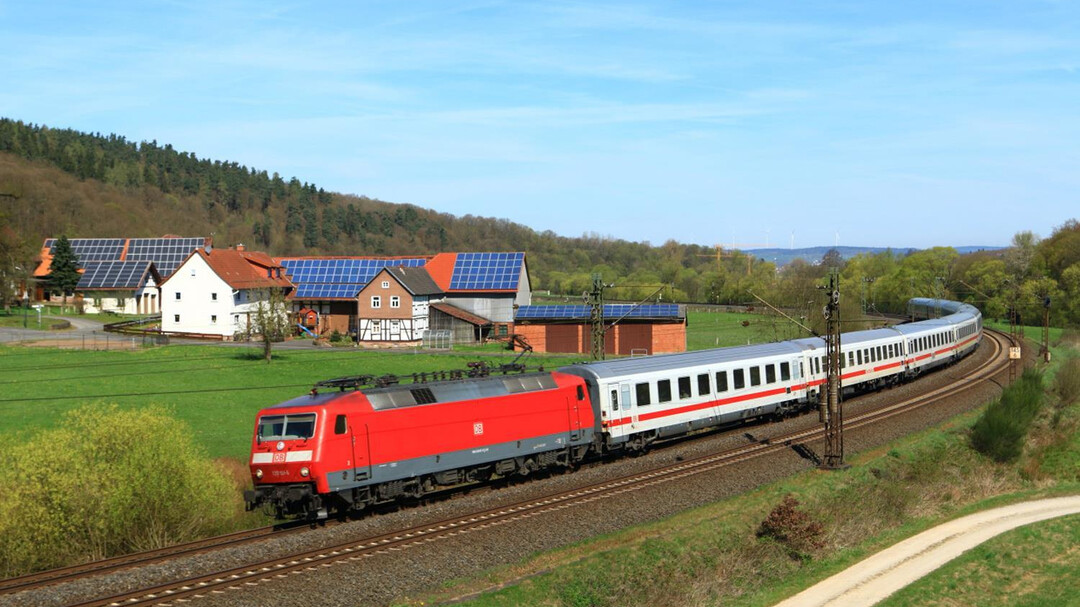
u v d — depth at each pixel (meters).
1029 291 122.12
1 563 26.34
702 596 25.39
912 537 33.25
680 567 26.80
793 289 95.12
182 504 29.61
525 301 107.62
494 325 101.75
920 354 64.50
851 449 42.56
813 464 39.53
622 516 30.42
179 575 23.17
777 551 29.53
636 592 24.72
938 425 49.47
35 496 27.45
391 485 29.73
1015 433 44.94
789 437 44.31
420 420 30.23
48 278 122.06
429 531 27.05
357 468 28.30
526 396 34.16
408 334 95.00
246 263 102.56
